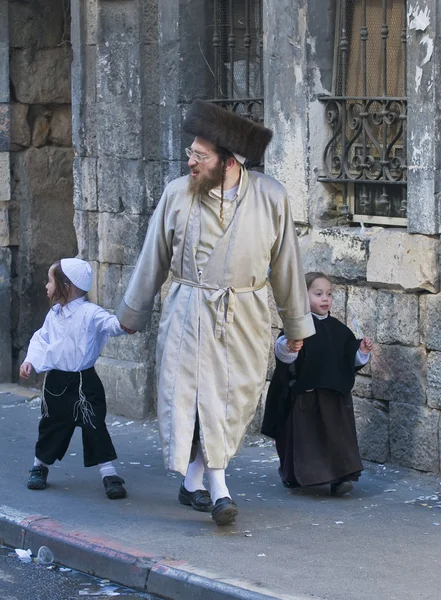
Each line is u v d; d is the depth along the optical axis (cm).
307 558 902
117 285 1502
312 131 1255
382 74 1216
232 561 895
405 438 1175
